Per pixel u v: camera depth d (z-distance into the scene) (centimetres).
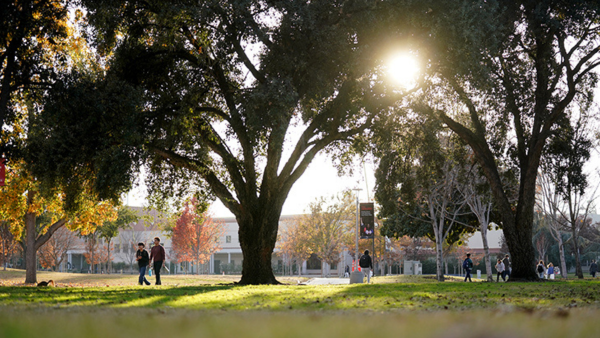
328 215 6912
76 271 9262
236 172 2258
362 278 2769
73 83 1928
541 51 2533
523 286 1867
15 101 2202
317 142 2242
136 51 2159
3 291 1473
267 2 1898
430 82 2191
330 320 415
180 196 2569
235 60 1984
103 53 2161
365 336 265
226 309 770
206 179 2284
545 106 2580
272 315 534
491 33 2033
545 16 2259
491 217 4328
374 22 1884
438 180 3653
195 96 2058
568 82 2533
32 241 3406
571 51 2556
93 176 2105
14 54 1881
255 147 2388
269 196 2245
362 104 2059
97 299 1080
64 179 2030
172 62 2178
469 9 1900
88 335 270
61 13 2022
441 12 1903
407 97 2183
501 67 2577
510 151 2739
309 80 1947
